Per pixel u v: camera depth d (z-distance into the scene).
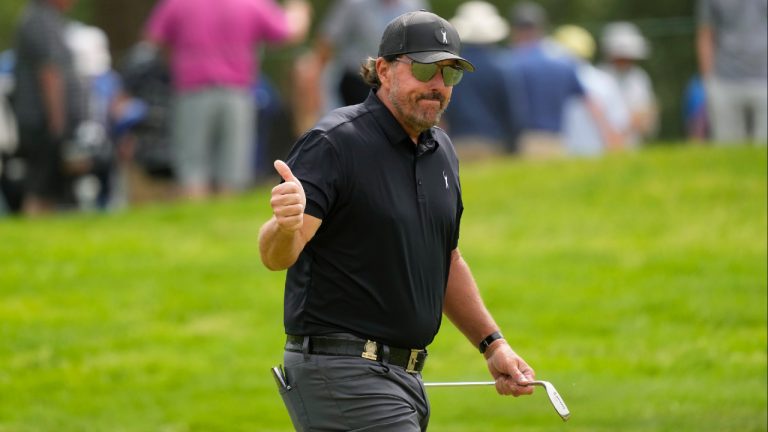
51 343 33.66
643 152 47.81
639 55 54.41
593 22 92.56
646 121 54.84
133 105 49.56
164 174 49.59
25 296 37.09
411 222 17.28
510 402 29.23
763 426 26.52
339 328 17.25
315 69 47.31
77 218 45.75
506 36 60.66
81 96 47.62
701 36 47.06
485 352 18.61
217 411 29.31
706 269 37.00
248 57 46.38
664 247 39.16
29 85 46.59
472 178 46.50
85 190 49.47
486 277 37.75
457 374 31.19
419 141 17.66
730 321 33.56
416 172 17.44
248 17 46.06
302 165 16.98
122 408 29.70
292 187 15.91
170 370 32.00
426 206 17.45
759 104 46.56
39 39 46.28
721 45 46.62
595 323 34.09
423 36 17.09
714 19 46.59
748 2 46.16
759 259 37.38
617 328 33.75
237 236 42.69
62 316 35.62
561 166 47.09
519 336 33.47
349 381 17.12
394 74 17.17
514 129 48.97
